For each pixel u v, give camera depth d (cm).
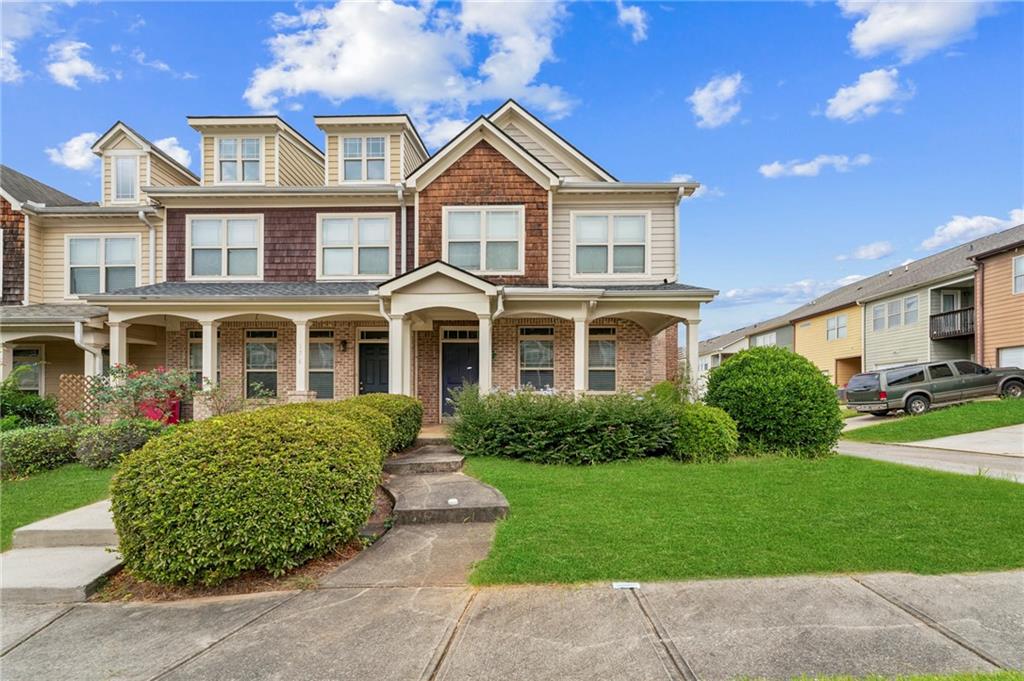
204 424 475
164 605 396
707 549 456
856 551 449
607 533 496
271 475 432
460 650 318
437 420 1330
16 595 407
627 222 1329
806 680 280
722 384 951
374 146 1448
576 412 855
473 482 704
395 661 307
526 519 543
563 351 1320
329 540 460
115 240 1423
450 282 1092
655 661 301
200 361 1373
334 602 388
